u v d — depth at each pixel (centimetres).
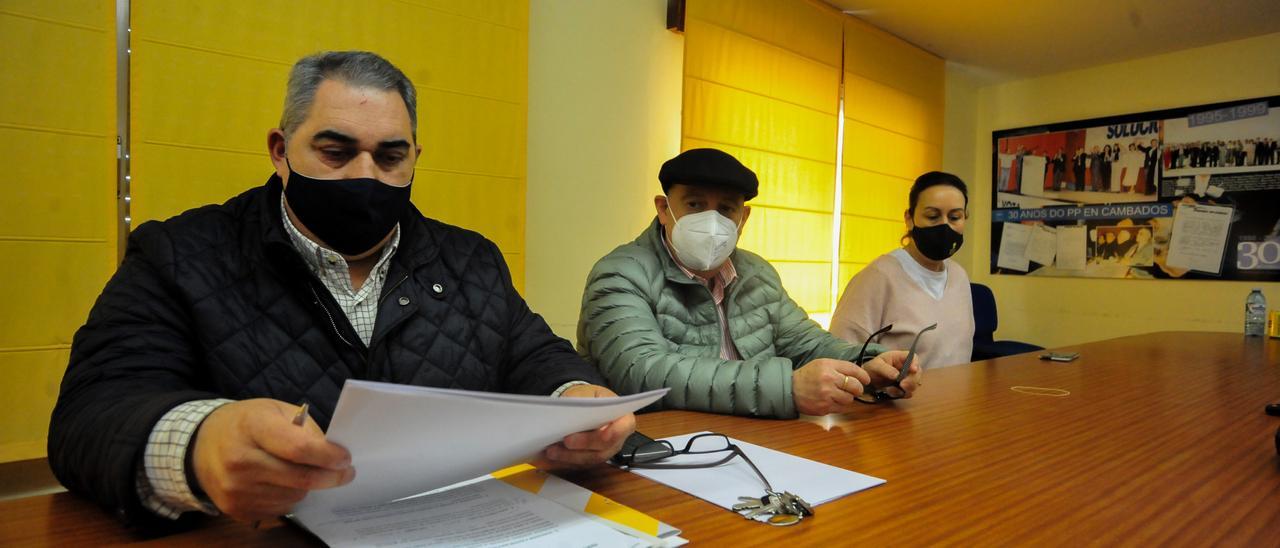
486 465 60
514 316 117
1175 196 423
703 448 88
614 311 135
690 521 62
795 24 367
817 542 57
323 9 222
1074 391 141
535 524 58
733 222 151
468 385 107
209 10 202
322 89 90
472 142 258
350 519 58
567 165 298
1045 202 479
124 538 56
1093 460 85
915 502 68
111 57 188
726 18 333
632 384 123
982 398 131
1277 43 389
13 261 177
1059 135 473
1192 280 417
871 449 90
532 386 98
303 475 48
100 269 189
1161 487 74
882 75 421
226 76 206
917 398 131
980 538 58
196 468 52
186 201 201
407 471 53
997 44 429
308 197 91
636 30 321
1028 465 83
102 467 56
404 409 44
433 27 246
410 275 105
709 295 154
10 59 175
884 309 230
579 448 69
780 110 360
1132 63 443
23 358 179
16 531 56
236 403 56
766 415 110
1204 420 111
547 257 293
